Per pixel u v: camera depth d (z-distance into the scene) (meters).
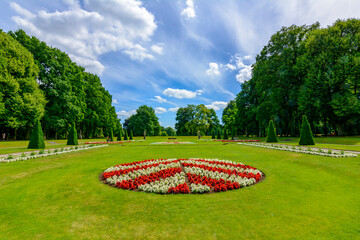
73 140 23.56
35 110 26.72
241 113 45.53
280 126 39.50
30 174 8.02
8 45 24.77
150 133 64.75
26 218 4.21
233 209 4.50
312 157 11.20
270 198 5.18
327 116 30.88
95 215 4.31
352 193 5.45
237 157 12.40
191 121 63.84
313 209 4.45
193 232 3.54
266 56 36.81
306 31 33.28
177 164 9.46
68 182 6.89
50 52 32.72
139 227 3.76
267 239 3.29
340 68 25.86
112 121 52.91
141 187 6.03
